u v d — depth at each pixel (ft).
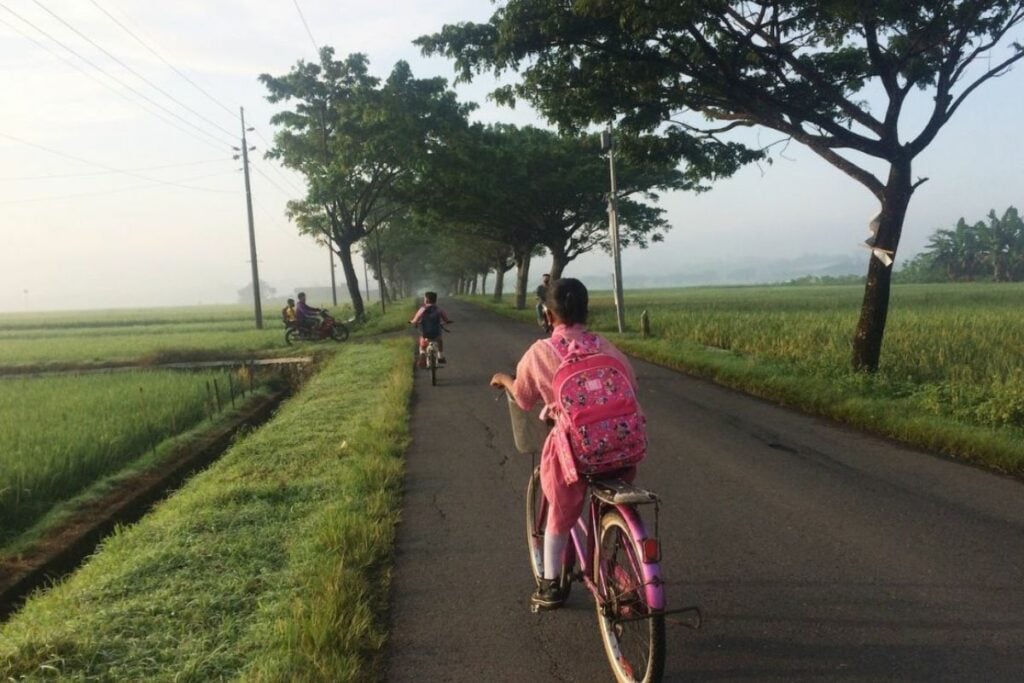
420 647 12.66
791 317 82.43
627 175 114.11
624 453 10.73
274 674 11.03
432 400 40.65
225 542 17.80
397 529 19.04
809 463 24.71
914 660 11.60
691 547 17.01
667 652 12.13
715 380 44.91
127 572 16.02
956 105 36.60
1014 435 25.52
